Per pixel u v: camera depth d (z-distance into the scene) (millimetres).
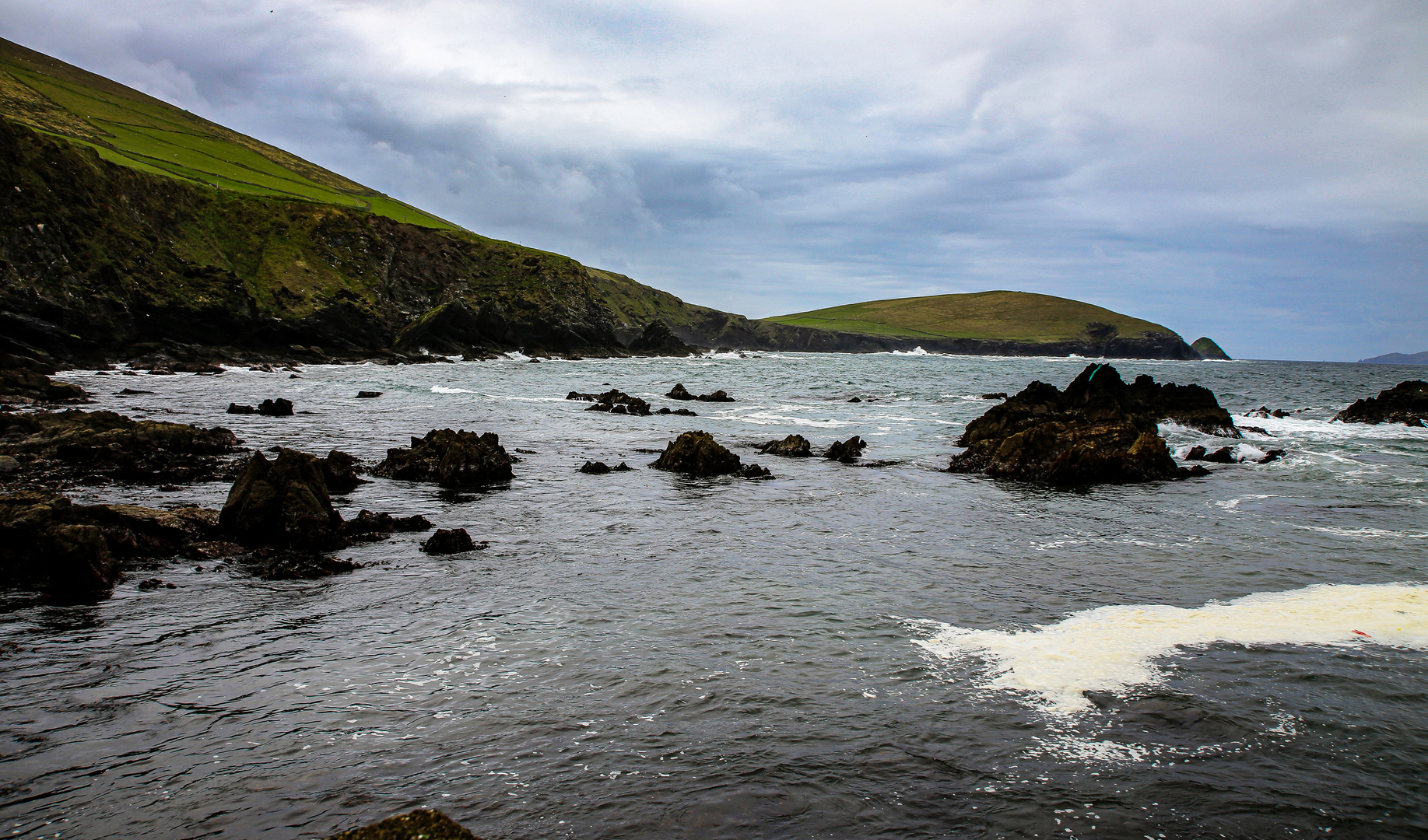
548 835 7008
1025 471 27938
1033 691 10023
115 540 15344
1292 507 22719
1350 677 10508
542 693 9820
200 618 12477
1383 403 44781
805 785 7863
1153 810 7543
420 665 10672
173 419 38469
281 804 7398
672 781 7891
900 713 9391
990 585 14773
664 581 14820
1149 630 12289
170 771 7941
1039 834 7164
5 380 43125
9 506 14898
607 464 29547
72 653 10914
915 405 57500
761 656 11102
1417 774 8219
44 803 7352
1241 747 8703
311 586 14242
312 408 46375
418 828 5566
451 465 25312
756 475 27328
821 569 15844
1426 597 14164
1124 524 20359
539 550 17125
